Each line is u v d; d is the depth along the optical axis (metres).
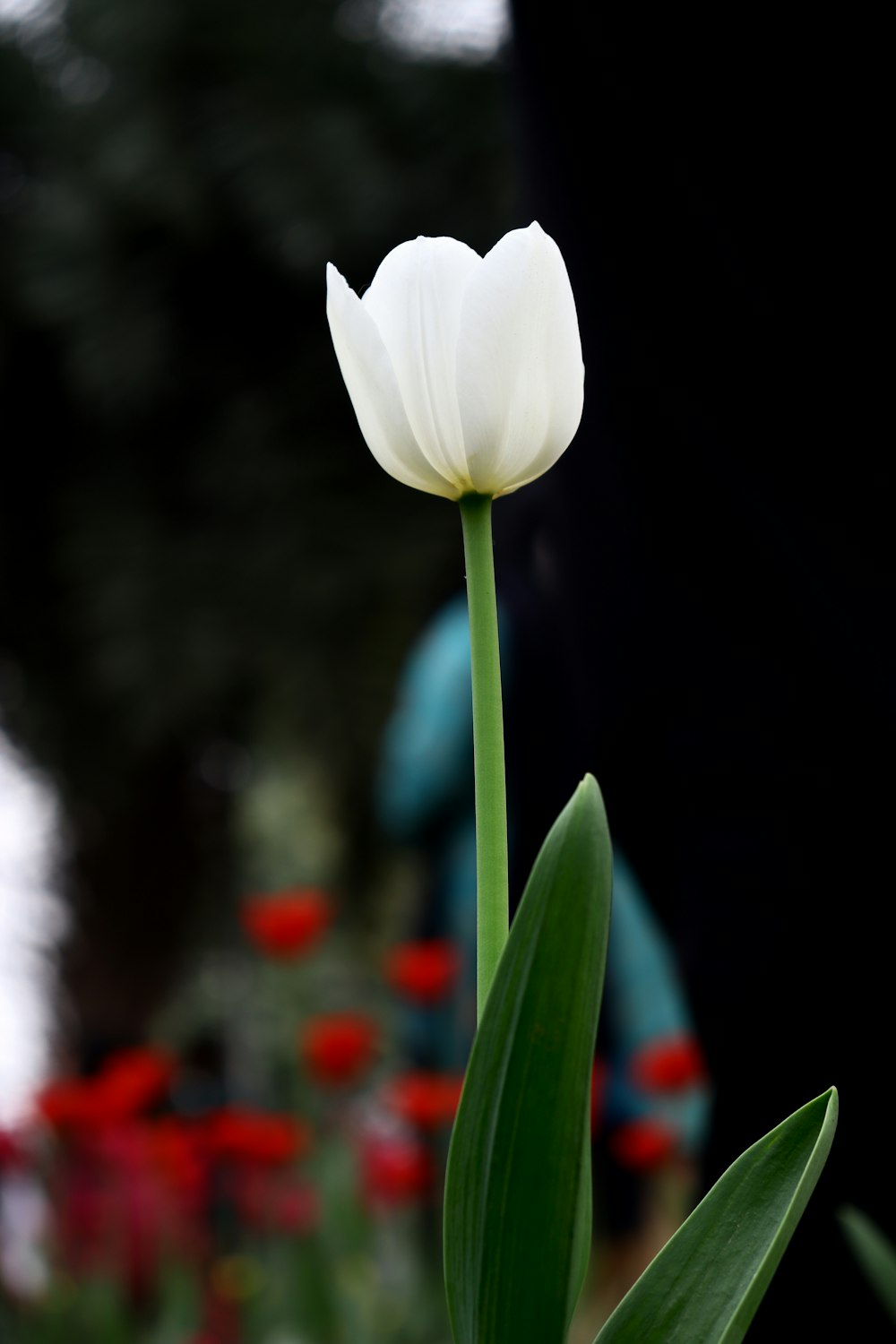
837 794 1.64
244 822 8.44
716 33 1.66
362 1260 4.08
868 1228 1.38
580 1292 1.24
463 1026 4.38
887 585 1.63
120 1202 4.27
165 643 10.44
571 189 1.81
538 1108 1.23
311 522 10.45
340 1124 4.46
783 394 1.66
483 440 1.28
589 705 1.92
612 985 3.75
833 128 1.63
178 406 10.87
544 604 2.92
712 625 1.70
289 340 10.62
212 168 10.03
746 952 1.67
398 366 1.29
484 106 10.01
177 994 10.13
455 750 4.21
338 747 10.42
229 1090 6.07
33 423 11.14
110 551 10.72
